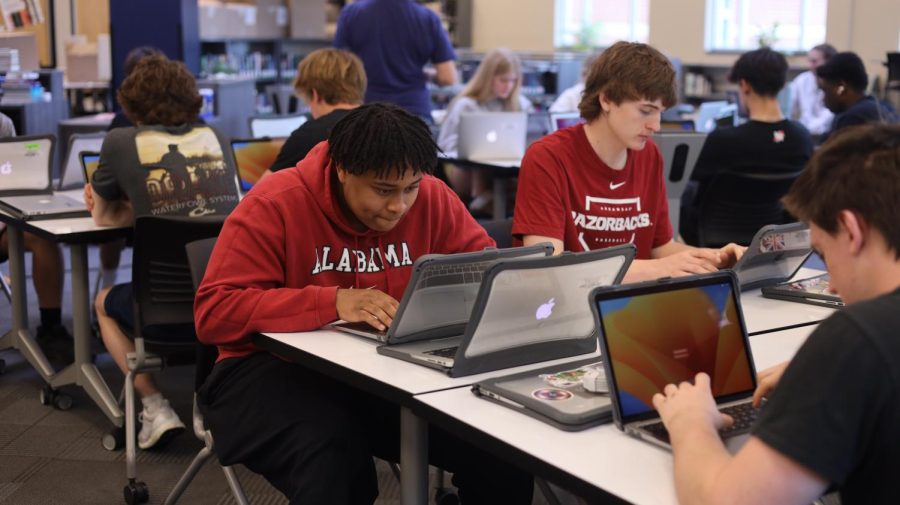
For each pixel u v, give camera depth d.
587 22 11.66
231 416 1.97
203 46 9.43
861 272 1.15
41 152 3.65
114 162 2.99
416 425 1.73
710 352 1.56
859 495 1.11
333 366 1.76
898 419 1.06
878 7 8.71
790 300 2.38
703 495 1.15
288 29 10.40
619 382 1.45
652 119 2.42
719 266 2.43
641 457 1.35
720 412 1.48
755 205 4.25
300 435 1.86
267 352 2.03
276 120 5.17
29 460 3.08
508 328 1.72
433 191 2.20
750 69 4.23
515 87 5.97
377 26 5.61
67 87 8.03
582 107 2.54
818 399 1.07
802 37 9.55
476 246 2.25
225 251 2.00
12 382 3.78
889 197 1.11
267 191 2.05
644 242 2.68
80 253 3.25
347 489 1.83
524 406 1.51
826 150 1.18
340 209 2.05
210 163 3.13
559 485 1.31
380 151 1.87
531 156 2.56
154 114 3.12
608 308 1.47
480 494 2.07
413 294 1.77
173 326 2.93
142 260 2.77
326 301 1.92
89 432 3.31
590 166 2.56
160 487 2.88
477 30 12.79
